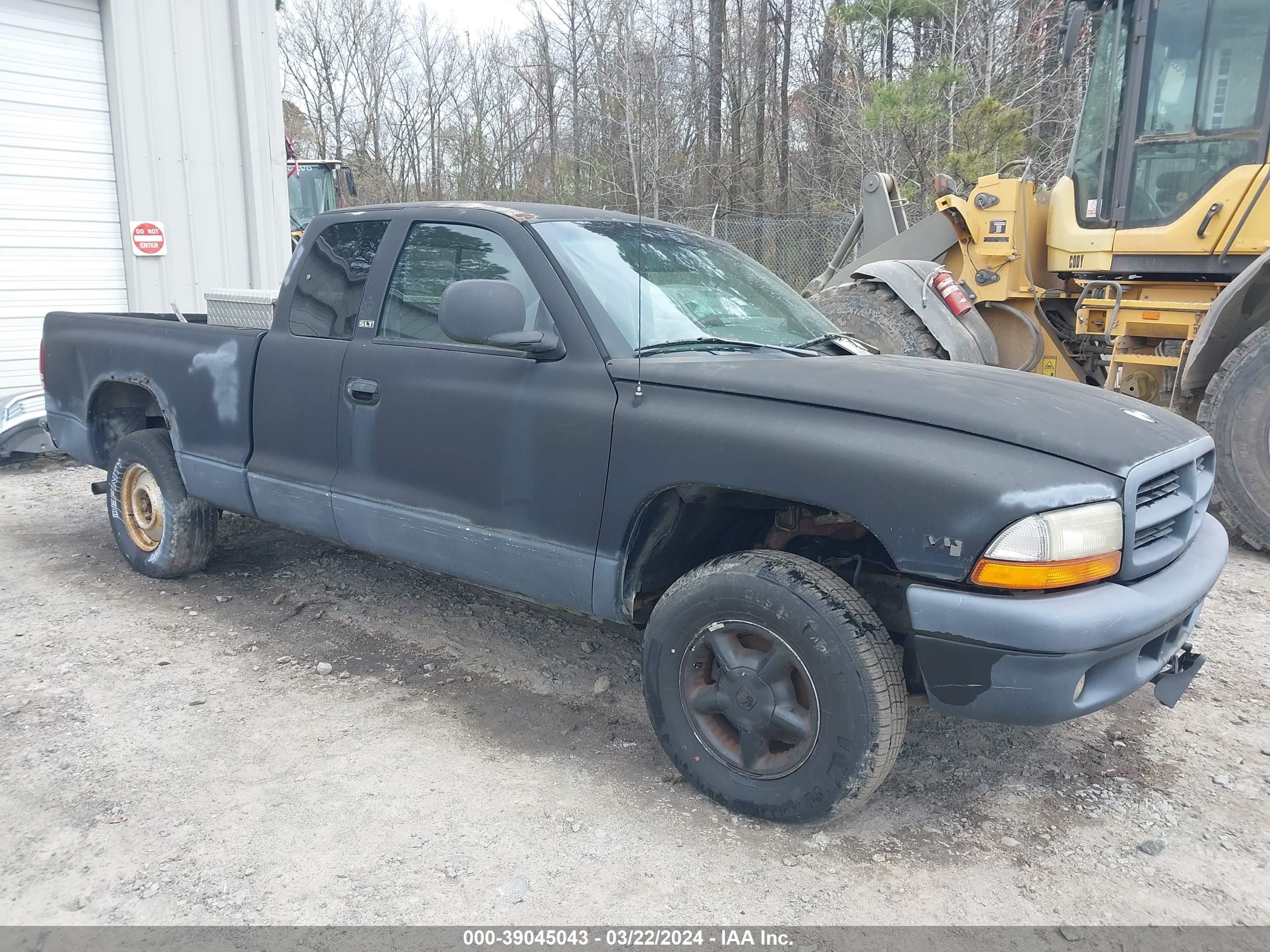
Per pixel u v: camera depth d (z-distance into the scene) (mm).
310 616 4672
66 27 9875
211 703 3723
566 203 21031
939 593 2533
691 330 3410
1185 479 2986
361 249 4027
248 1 11117
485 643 4352
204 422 4578
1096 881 2678
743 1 22953
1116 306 6441
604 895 2586
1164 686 3051
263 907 2529
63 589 5027
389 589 5031
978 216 7262
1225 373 5523
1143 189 6305
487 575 3469
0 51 9445
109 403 5398
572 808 3010
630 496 3014
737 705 2879
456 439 3490
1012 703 2510
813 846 2820
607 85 20797
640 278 3508
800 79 22172
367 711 3678
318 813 2969
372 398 3785
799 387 2809
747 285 3939
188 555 4996
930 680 2609
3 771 3189
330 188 16953
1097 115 6586
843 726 2662
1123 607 2508
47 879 2646
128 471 5148
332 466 4004
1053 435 2584
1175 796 3111
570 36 22125
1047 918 2520
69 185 10109
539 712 3691
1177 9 6012
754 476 2760
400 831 2873
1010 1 15242
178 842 2812
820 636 2676
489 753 3361
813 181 20859
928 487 2514
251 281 11602
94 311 10453
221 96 11070
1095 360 7418
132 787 3102
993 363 7086
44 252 9992
